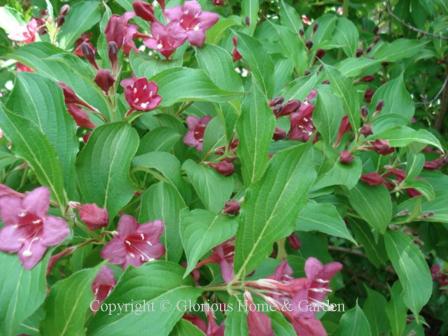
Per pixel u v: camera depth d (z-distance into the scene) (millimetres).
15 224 220
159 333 207
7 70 387
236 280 238
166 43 319
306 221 294
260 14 599
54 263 246
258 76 338
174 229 257
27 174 314
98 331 209
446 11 553
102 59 340
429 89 642
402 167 390
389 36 646
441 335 603
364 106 381
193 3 320
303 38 470
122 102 312
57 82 289
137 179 305
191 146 325
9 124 223
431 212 352
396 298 353
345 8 568
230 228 233
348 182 304
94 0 423
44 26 402
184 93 275
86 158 255
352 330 302
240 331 221
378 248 378
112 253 241
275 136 318
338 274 372
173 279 226
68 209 242
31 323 249
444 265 530
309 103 368
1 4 520
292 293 233
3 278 211
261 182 225
